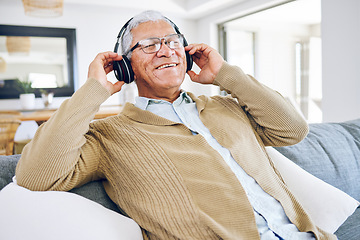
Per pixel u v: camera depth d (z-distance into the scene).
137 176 0.92
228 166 0.94
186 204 0.88
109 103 5.41
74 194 0.88
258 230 0.90
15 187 0.87
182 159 0.93
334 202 1.18
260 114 1.09
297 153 1.47
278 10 5.93
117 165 0.96
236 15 5.33
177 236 0.87
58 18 5.15
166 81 1.14
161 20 1.18
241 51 6.56
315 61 7.45
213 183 0.91
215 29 5.99
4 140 3.06
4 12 4.83
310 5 5.63
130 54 1.16
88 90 0.94
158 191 0.90
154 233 0.90
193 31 6.28
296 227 0.98
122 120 1.03
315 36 7.37
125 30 1.20
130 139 0.96
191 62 1.24
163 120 1.03
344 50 3.51
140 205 0.91
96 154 0.98
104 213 0.86
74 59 5.28
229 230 0.86
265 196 0.98
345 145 1.61
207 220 0.84
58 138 0.85
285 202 1.00
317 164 1.47
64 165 0.87
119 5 5.07
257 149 1.06
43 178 0.86
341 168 1.52
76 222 0.79
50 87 5.15
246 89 1.10
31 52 5.02
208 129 1.06
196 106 1.15
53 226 0.77
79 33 5.30
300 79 7.42
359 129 1.73
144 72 1.15
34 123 5.01
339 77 3.59
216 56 1.18
